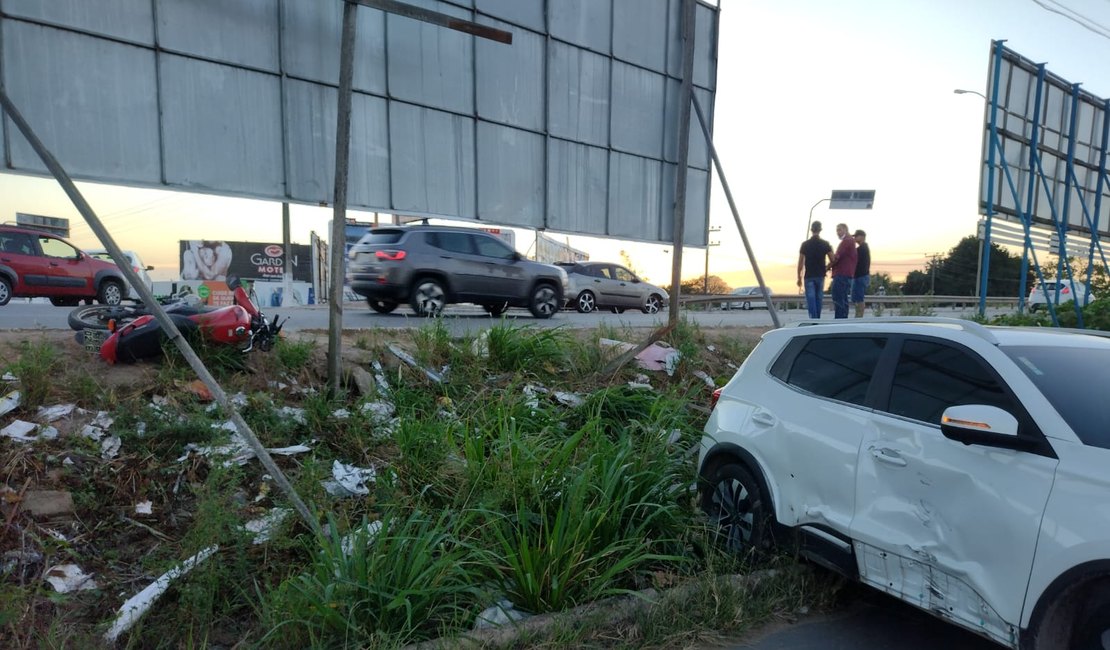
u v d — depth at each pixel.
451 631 3.31
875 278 64.12
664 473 4.65
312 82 6.71
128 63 5.72
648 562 4.14
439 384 6.75
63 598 3.42
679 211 8.25
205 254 42.56
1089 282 17.44
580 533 3.81
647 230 9.84
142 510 4.24
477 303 13.62
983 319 14.30
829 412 3.88
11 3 5.19
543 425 5.69
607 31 9.24
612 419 6.45
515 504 4.07
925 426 3.37
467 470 4.47
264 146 6.43
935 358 3.56
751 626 3.71
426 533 3.81
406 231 12.62
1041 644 2.73
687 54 8.09
